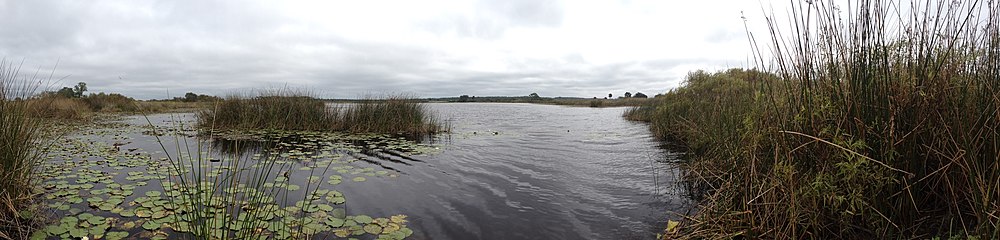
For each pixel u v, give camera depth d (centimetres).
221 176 591
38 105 563
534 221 427
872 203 274
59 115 1432
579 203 488
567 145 981
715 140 607
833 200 277
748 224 310
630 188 554
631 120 1916
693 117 1017
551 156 817
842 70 301
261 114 1296
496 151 880
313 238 365
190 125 1372
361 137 1111
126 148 859
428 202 486
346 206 463
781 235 290
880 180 265
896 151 267
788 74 331
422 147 933
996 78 270
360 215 428
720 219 342
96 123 1454
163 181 546
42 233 349
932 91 274
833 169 283
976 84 271
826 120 293
